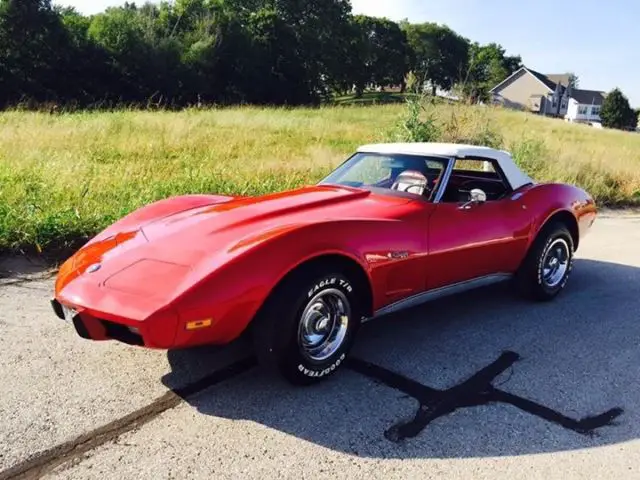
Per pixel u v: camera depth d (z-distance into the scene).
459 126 10.98
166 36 42.09
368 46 72.06
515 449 2.69
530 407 3.09
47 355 3.46
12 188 6.51
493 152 4.62
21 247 5.35
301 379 3.13
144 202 6.60
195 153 11.04
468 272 4.08
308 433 2.76
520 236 4.38
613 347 3.94
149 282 2.86
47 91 32.59
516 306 4.72
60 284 3.14
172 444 2.63
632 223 9.02
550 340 4.02
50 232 5.48
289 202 3.79
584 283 5.45
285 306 2.94
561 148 15.30
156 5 49.66
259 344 2.99
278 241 2.96
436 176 4.04
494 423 2.91
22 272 4.96
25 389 3.05
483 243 4.07
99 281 2.97
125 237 3.49
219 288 2.76
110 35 36.53
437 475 2.47
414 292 3.71
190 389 3.14
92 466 2.44
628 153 17.30
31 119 14.33
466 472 2.50
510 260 4.41
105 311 2.75
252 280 2.81
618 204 11.04
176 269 2.93
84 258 3.33
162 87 38.12
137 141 11.90
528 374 3.48
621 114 83.31
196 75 41.09
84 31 37.97
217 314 2.75
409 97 10.97
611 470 2.54
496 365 3.59
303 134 16.31
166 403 2.99
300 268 3.02
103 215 6.01
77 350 3.54
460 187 4.78
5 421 2.74
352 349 3.77
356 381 3.31
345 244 3.18
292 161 10.66
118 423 2.78
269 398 3.07
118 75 36.34
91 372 3.28
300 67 54.34
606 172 12.62
